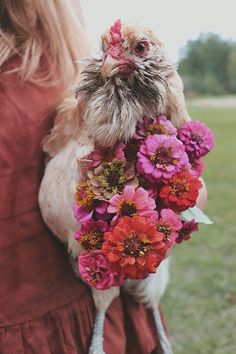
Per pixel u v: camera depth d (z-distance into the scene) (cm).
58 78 131
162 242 100
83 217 108
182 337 303
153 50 107
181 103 113
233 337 302
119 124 106
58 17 136
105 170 108
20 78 126
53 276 131
